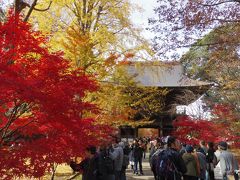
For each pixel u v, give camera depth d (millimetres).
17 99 5391
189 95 29750
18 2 8961
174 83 29984
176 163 7105
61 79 5555
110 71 14008
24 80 4988
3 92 4895
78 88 5734
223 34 10398
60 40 13062
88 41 13141
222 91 24203
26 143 5570
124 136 32656
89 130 7719
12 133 6039
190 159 8812
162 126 33156
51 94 5340
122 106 13766
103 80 14047
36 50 5434
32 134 6098
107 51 14969
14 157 5406
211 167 11672
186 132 18766
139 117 19141
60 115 5500
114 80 14180
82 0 15492
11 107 5820
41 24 15016
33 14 15039
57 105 5297
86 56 12820
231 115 21469
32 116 5906
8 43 5324
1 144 5832
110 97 13359
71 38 13680
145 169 20562
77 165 7383
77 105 5820
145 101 16922
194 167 8766
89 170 7258
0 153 5355
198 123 18953
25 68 5383
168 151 7242
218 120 21422
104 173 7410
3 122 6047
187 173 8719
